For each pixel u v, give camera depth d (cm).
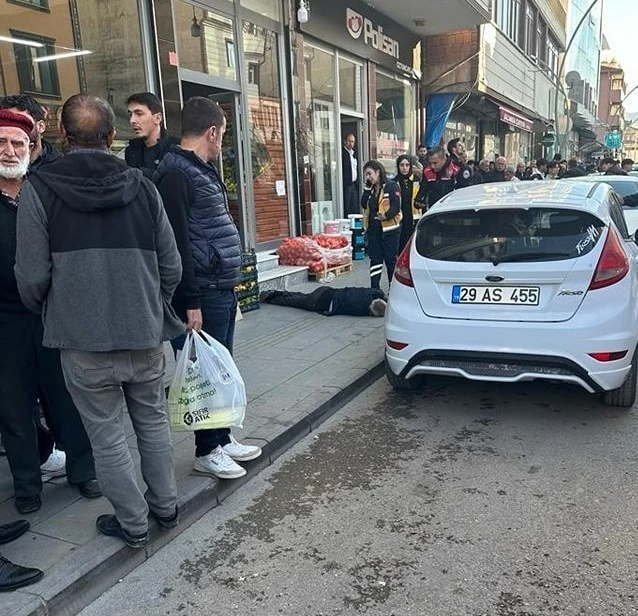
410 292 451
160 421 299
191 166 318
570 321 403
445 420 460
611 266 405
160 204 285
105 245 262
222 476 355
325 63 1133
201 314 333
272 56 984
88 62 677
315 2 1051
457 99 1612
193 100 328
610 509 329
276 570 291
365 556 299
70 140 273
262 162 975
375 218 756
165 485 302
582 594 264
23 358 309
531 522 320
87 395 272
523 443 414
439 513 334
